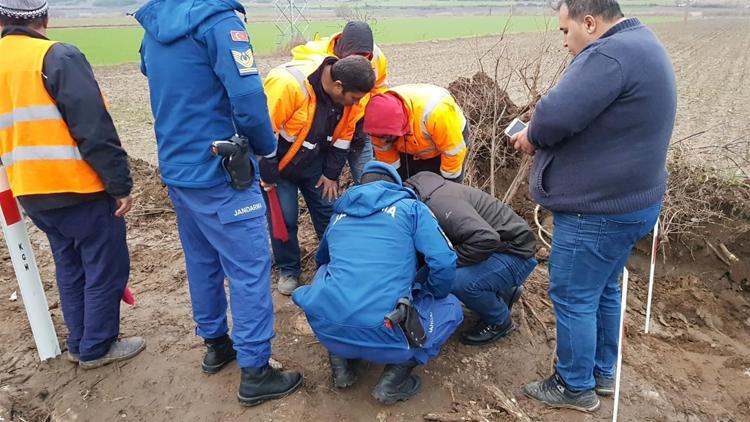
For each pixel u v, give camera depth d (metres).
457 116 3.64
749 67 18.67
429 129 3.58
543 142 2.50
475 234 3.00
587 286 2.71
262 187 3.58
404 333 2.69
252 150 2.76
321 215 4.09
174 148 2.58
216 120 2.56
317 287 2.80
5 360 3.33
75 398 3.04
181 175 2.60
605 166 2.44
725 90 14.42
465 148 3.75
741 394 3.19
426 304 2.93
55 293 4.02
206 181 2.58
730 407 3.09
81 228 2.87
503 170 5.36
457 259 3.04
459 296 3.18
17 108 2.63
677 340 3.73
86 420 2.90
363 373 3.17
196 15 2.38
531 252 3.30
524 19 46.16
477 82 5.55
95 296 3.05
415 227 2.81
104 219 2.92
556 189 2.59
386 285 2.70
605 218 2.53
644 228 2.60
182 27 2.39
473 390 3.09
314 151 3.59
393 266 2.72
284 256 3.93
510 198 4.69
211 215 2.66
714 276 4.40
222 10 2.41
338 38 4.20
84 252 2.97
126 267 3.12
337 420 2.86
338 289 2.72
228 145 2.51
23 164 2.69
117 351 3.27
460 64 20.67
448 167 3.75
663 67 2.35
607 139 2.42
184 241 2.90
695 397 3.14
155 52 2.50
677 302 4.18
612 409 2.97
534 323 3.66
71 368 3.26
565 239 2.65
